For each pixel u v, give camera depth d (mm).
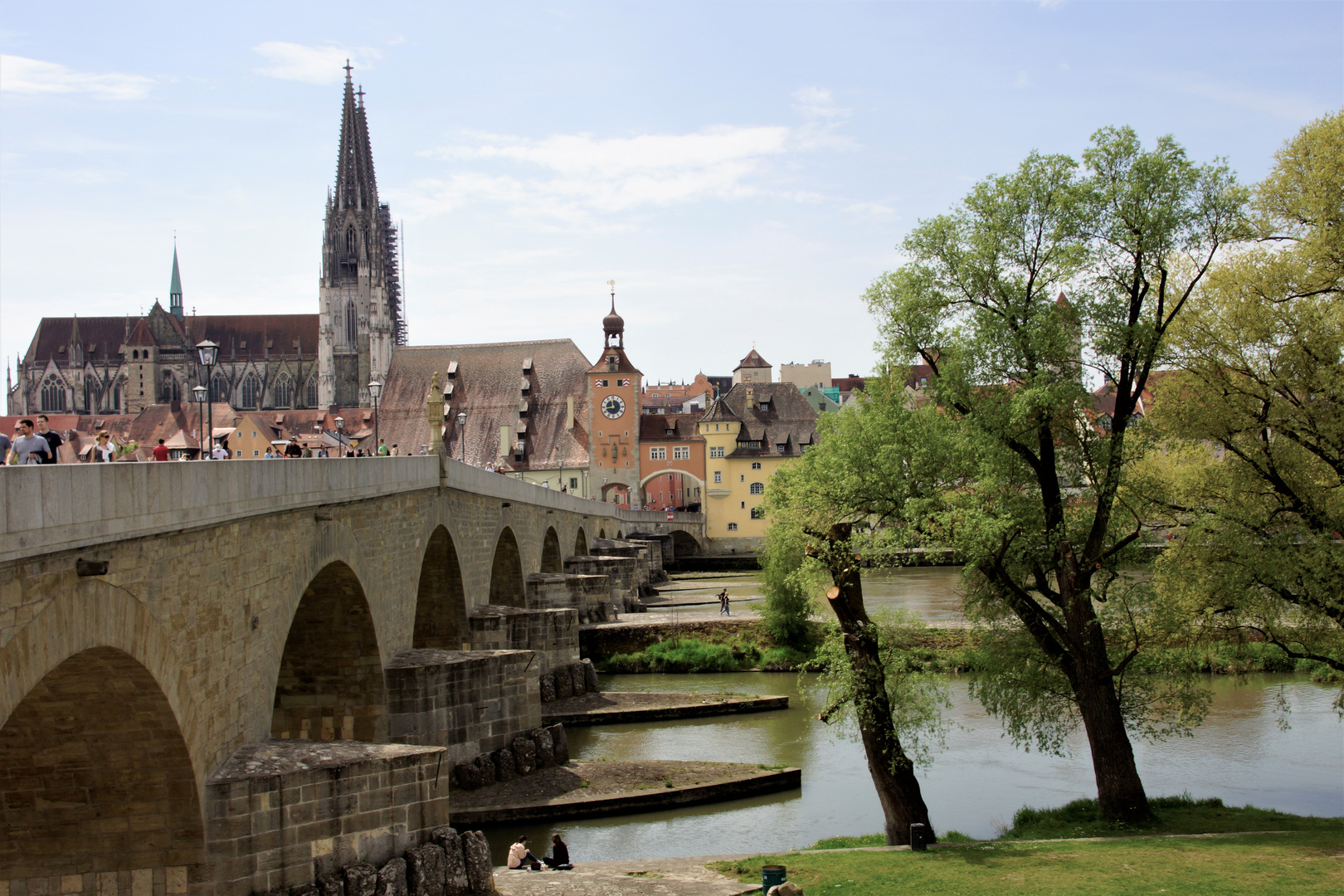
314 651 37125
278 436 183875
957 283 36969
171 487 20297
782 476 44281
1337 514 35469
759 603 82250
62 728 20953
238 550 24594
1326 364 34938
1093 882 27188
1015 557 36031
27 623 15891
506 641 52500
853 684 36438
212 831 22969
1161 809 37344
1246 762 48031
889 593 106250
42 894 22594
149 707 20781
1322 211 35344
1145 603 36438
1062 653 36688
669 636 77875
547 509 80500
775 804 42625
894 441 36344
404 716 38750
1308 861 28219
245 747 25109
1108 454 35250
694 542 165000
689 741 52938
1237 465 36844
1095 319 35312
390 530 38719
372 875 24969
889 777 35969
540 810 39781
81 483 16984
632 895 28375
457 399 173250
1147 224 34375
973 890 27141
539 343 176750
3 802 22125
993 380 36406
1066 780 46250
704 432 166625
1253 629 37531
